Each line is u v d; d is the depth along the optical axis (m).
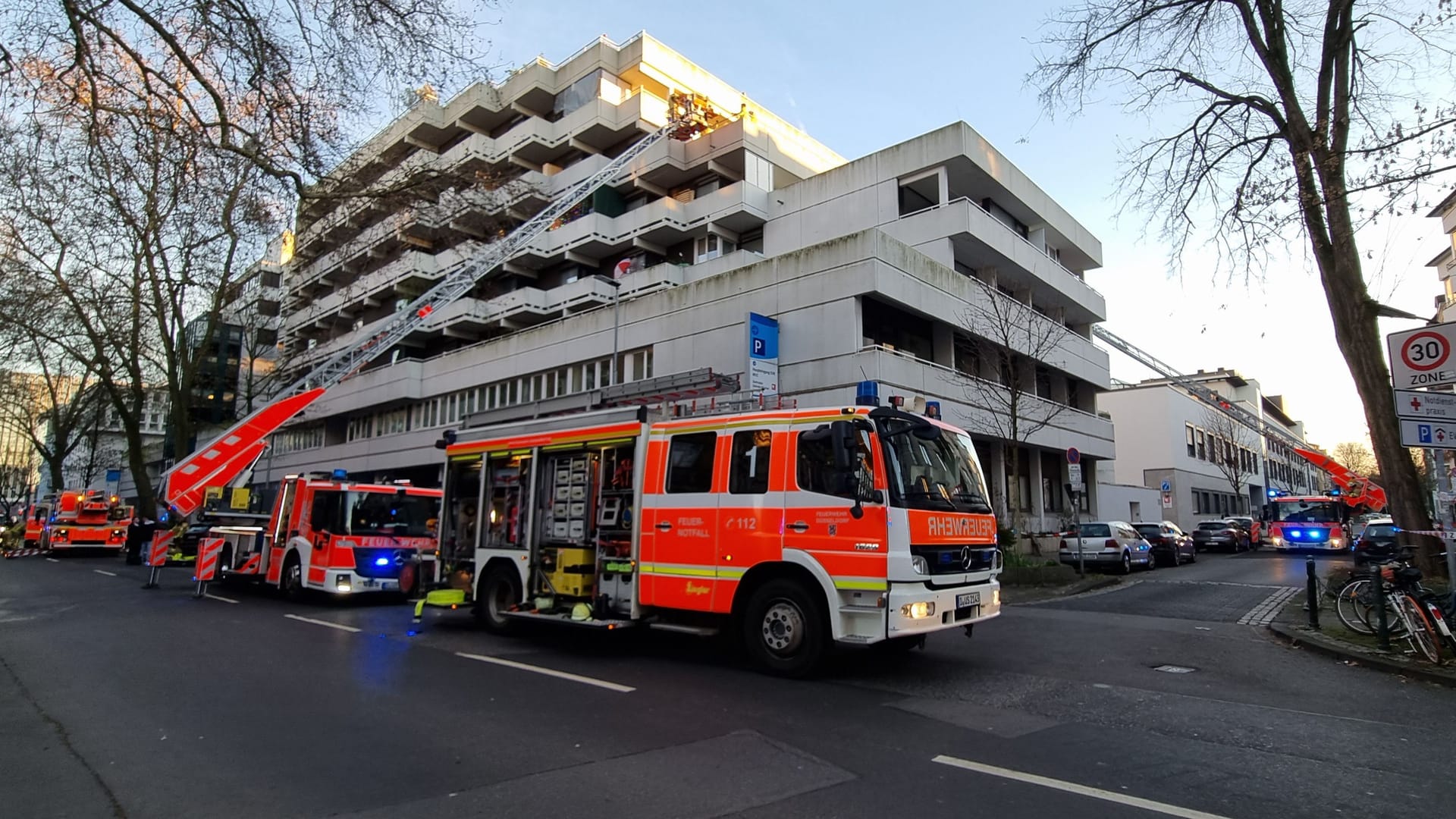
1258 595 15.51
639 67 36.16
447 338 38.66
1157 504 38.78
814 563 7.28
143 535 24.83
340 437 41.88
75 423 43.28
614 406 10.33
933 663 8.30
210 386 41.00
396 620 11.59
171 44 7.75
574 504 9.42
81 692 6.81
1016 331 24.17
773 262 22.11
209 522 17.16
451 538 11.05
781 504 7.61
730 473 8.02
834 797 4.31
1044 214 29.88
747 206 29.56
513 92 37.84
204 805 4.20
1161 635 10.40
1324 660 8.65
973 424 23.11
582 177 34.56
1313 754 5.14
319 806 4.18
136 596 14.88
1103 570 21.95
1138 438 43.22
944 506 7.55
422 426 35.56
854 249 20.44
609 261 34.34
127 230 13.97
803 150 33.78
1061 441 28.06
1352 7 11.86
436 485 35.62
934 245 24.58
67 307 27.44
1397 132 9.61
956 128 24.88
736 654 8.76
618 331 26.20
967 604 7.67
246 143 8.87
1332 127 12.29
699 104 33.78
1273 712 6.26
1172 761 4.98
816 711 6.21
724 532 7.92
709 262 30.22
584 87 36.47
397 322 30.84
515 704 6.42
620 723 5.84
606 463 9.16
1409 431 8.19
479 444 10.78
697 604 8.00
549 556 9.54
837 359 20.27
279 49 8.12
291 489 14.84
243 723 5.81
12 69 7.61
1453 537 8.18
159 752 5.10
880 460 7.16
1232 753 5.14
